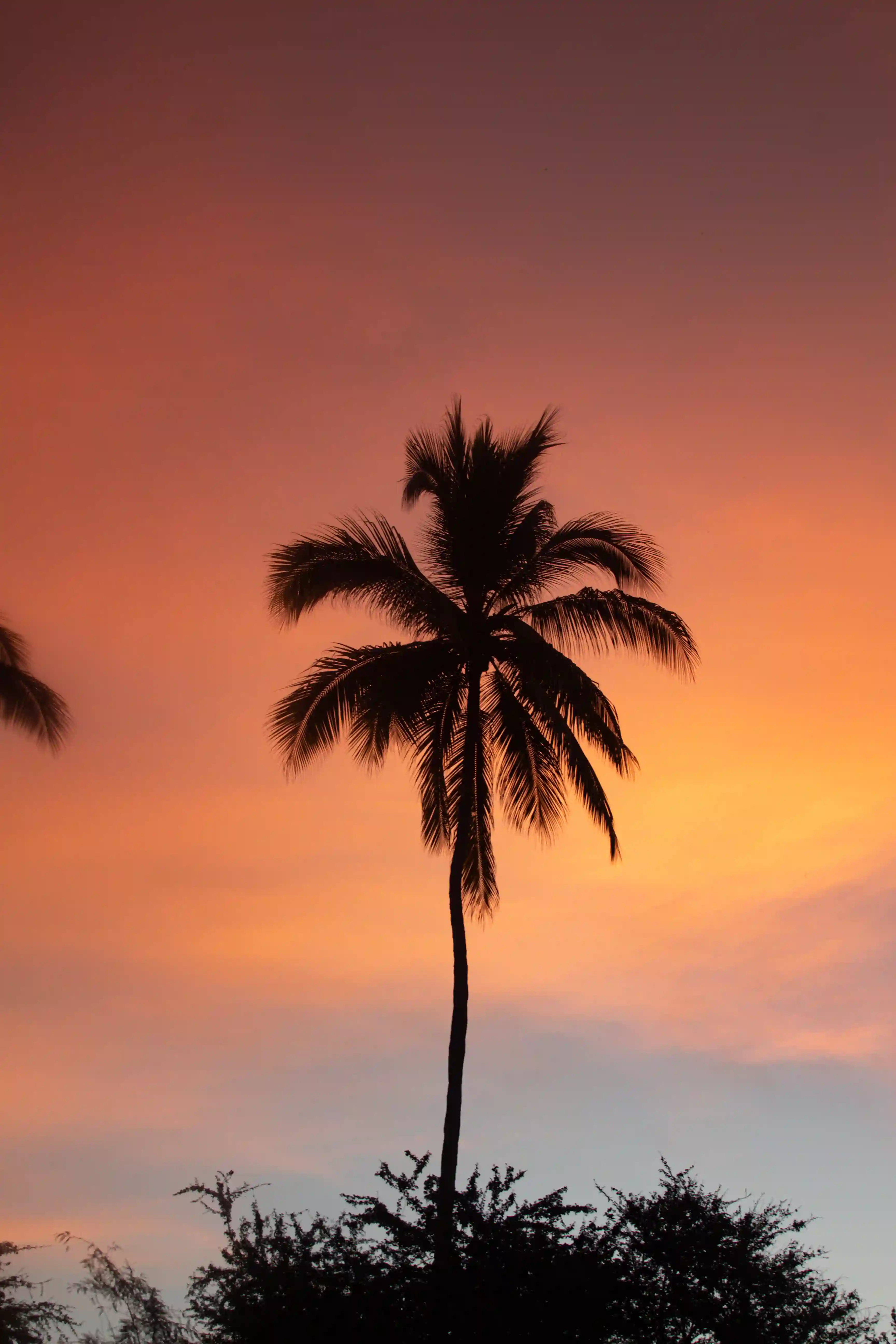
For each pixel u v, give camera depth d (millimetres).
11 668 31281
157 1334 30438
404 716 26469
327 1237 23250
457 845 26781
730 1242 24391
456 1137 24312
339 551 26828
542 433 28922
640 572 27844
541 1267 21703
